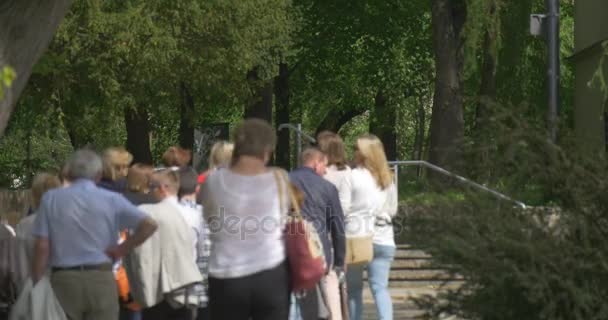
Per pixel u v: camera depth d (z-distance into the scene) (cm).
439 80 3484
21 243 1256
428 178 1069
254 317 932
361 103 5512
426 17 4947
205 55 3656
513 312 960
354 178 1364
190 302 1265
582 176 978
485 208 988
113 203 1047
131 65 3491
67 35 3281
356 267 1407
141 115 4156
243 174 930
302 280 935
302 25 4641
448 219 992
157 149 5947
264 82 4025
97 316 1037
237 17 3656
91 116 3672
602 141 1012
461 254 962
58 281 1026
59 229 1031
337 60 5125
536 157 989
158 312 1280
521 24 3453
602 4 3703
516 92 3603
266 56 3931
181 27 3606
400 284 2058
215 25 3616
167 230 1251
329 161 1391
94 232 1034
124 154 1353
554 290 935
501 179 1001
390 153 5500
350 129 7612
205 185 934
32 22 1329
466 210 993
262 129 938
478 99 1039
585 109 3916
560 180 982
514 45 3478
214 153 1356
